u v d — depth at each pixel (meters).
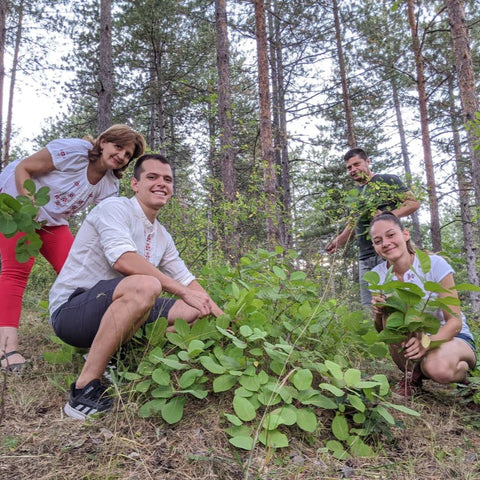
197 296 1.98
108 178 2.68
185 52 14.53
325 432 1.81
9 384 2.10
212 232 4.84
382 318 2.22
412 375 2.27
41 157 2.38
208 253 4.68
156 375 1.81
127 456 1.49
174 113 15.62
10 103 12.80
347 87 13.79
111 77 7.89
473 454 1.72
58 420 1.75
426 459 1.68
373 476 1.52
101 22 7.92
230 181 7.34
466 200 11.63
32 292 4.20
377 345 2.14
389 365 2.57
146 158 2.17
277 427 1.76
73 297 2.00
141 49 14.29
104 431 1.64
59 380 2.17
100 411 1.76
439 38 13.32
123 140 2.47
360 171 4.03
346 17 13.49
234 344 2.02
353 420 1.87
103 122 7.71
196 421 1.75
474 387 2.16
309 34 13.67
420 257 1.95
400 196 3.63
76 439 1.60
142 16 13.23
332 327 2.46
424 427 1.93
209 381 2.01
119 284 1.84
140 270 1.92
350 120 12.46
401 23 13.20
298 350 2.18
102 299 1.88
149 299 1.79
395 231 2.35
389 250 2.35
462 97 6.62
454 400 2.25
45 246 2.62
